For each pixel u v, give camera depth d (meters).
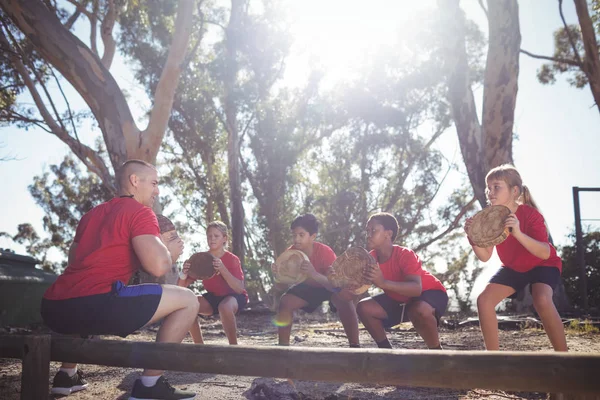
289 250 5.27
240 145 27.03
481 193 15.35
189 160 27.62
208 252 5.71
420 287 4.55
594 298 17.23
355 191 26.42
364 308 4.89
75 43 13.55
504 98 14.81
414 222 26.55
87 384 4.43
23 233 32.97
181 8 14.54
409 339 7.80
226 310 5.53
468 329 9.42
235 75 25.00
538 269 4.06
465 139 15.73
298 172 27.14
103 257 3.25
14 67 18.86
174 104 26.19
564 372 1.91
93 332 3.32
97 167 18.36
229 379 4.69
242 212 24.72
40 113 17.55
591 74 15.35
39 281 12.41
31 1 13.09
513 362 1.99
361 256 4.61
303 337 8.41
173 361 2.57
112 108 13.93
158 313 3.32
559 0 18.17
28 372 2.79
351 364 2.24
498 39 14.84
